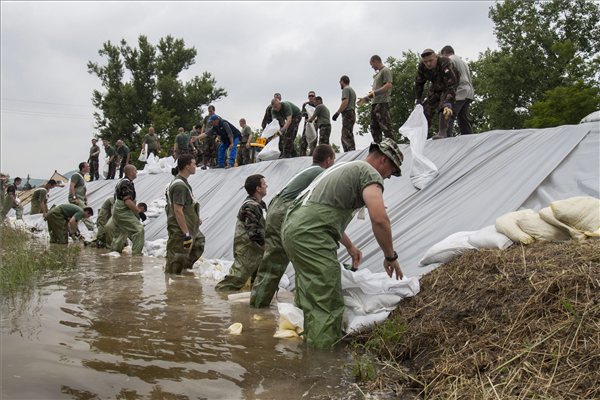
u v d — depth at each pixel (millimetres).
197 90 44438
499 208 4609
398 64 33500
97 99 44312
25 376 2367
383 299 3754
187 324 3770
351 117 8945
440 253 4070
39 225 14703
